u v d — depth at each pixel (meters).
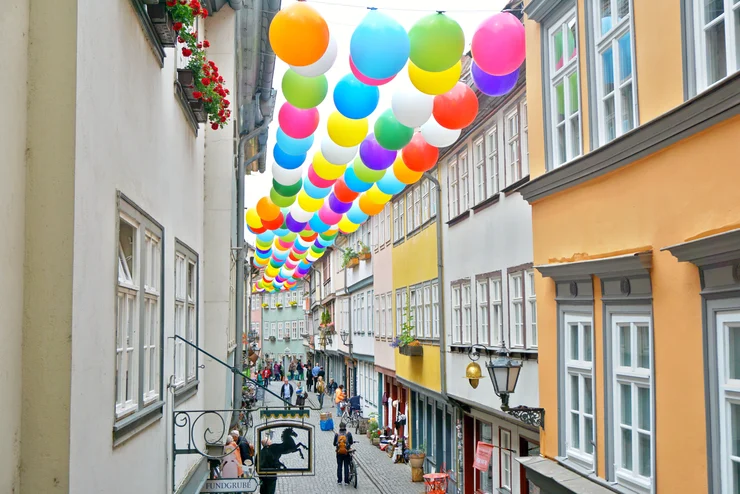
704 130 6.25
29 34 4.32
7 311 4.03
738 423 5.97
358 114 9.04
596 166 8.18
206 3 13.79
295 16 7.23
